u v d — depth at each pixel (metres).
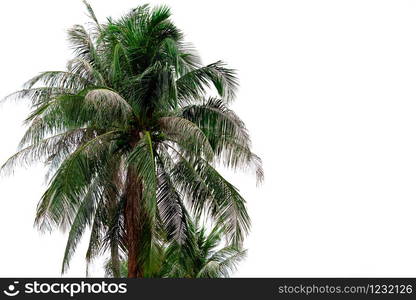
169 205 18.78
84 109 17.38
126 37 19.14
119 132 18.75
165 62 18.72
